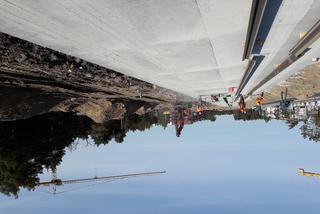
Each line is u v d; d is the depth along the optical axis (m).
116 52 12.63
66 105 19.30
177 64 14.98
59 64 15.24
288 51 13.48
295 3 8.70
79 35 10.55
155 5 8.38
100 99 21.92
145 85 23.94
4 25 9.59
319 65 24.05
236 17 9.29
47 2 8.09
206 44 11.64
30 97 16.59
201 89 25.59
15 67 13.97
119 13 8.77
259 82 25.23
